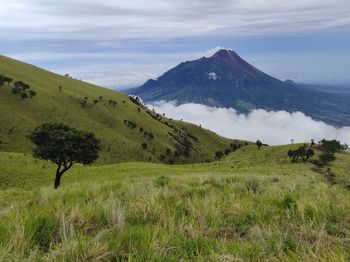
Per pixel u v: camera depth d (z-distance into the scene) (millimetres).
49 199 7379
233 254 3863
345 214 5496
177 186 9219
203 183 10797
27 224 4480
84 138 50844
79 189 8703
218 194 8047
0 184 61812
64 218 4949
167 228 4996
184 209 6398
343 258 3342
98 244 3936
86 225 5137
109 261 3838
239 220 5582
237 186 9586
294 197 7242
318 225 4875
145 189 8430
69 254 3758
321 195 7672
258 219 5559
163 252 3895
